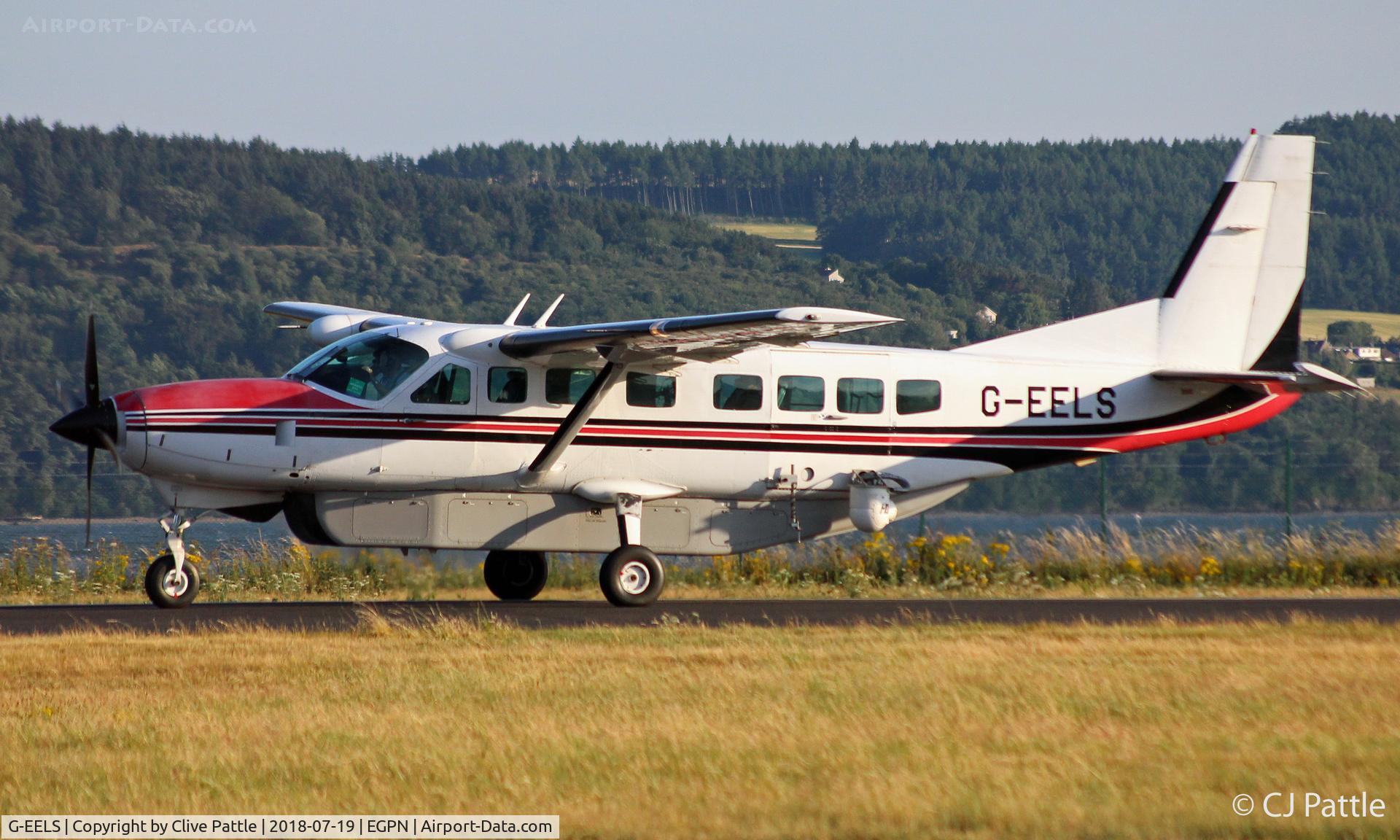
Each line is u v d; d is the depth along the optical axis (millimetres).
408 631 42125
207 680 33469
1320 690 31641
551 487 54812
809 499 57844
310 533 54312
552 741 26734
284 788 23781
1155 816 21688
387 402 53031
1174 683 32406
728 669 34875
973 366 59312
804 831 21031
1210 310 62531
